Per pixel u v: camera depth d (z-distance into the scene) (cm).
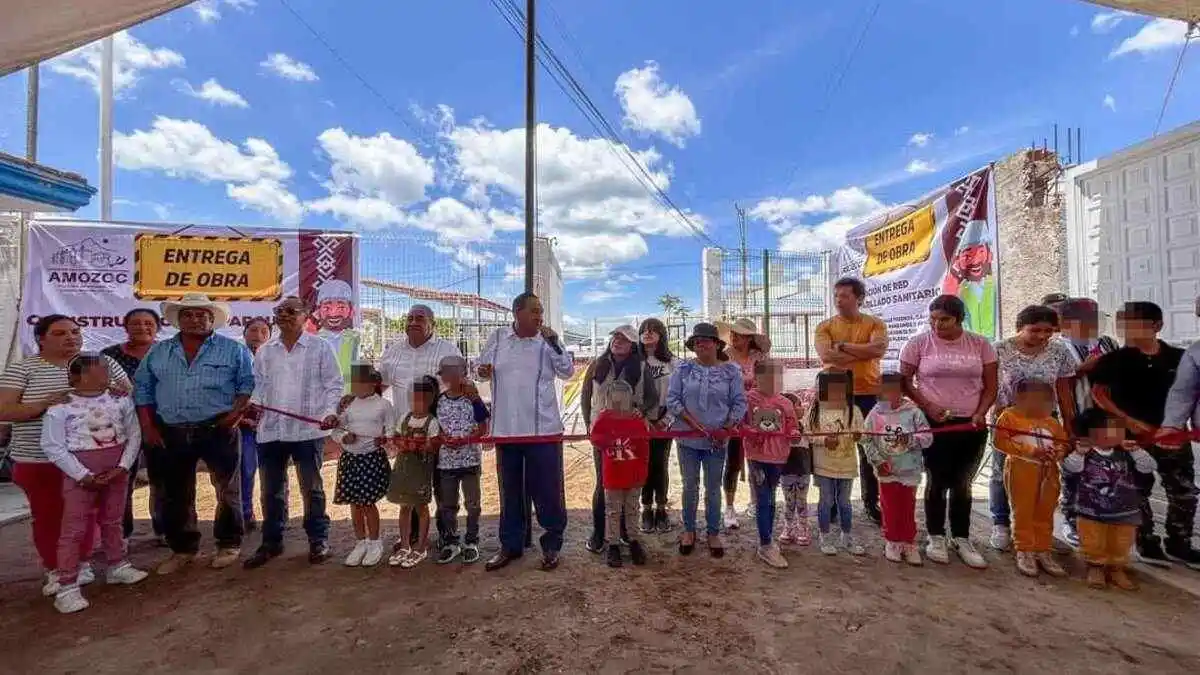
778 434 429
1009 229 686
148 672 299
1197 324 454
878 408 452
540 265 1091
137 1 350
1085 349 455
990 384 433
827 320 519
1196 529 437
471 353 1024
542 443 427
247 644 325
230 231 816
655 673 292
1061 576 405
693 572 420
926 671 291
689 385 447
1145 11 407
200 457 441
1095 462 391
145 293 787
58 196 619
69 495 374
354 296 859
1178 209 470
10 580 423
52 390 383
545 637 328
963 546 435
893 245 747
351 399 441
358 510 445
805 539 476
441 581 408
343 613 360
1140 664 295
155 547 496
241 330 816
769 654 308
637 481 430
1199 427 382
